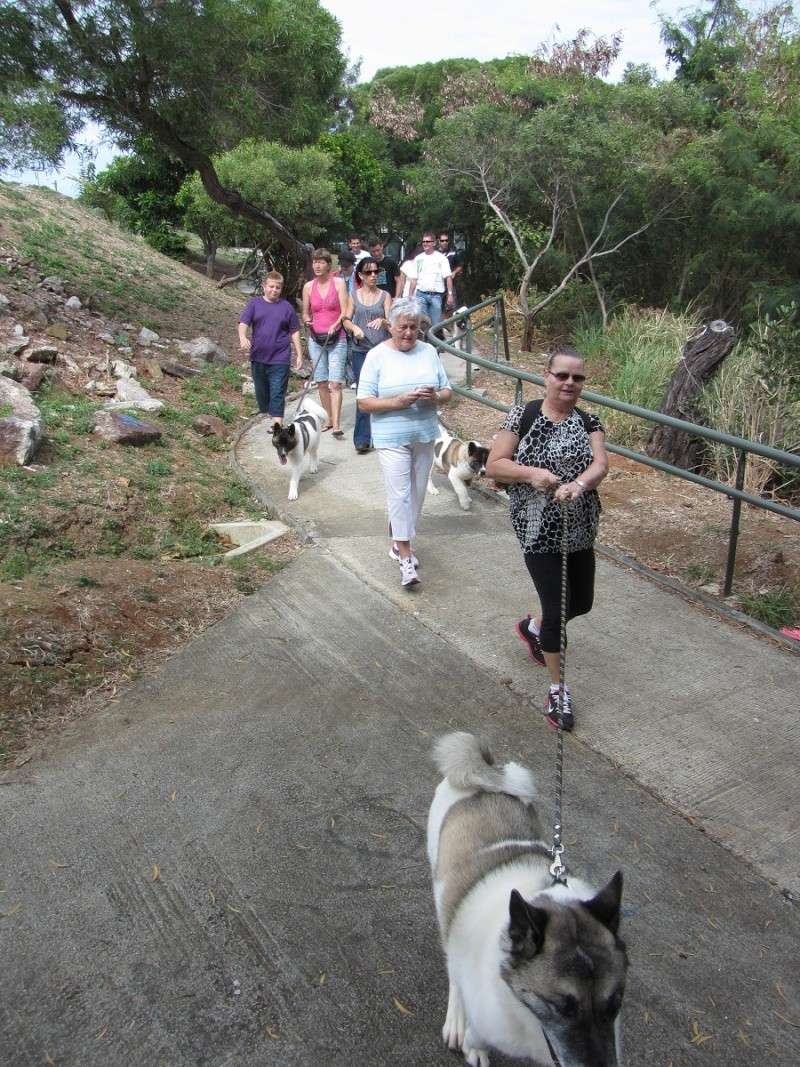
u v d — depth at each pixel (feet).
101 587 19.34
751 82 58.44
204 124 42.34
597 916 8.07
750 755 15.14
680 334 42.42
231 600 20.24
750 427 28.25
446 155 52.44
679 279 55.31
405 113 92.68
